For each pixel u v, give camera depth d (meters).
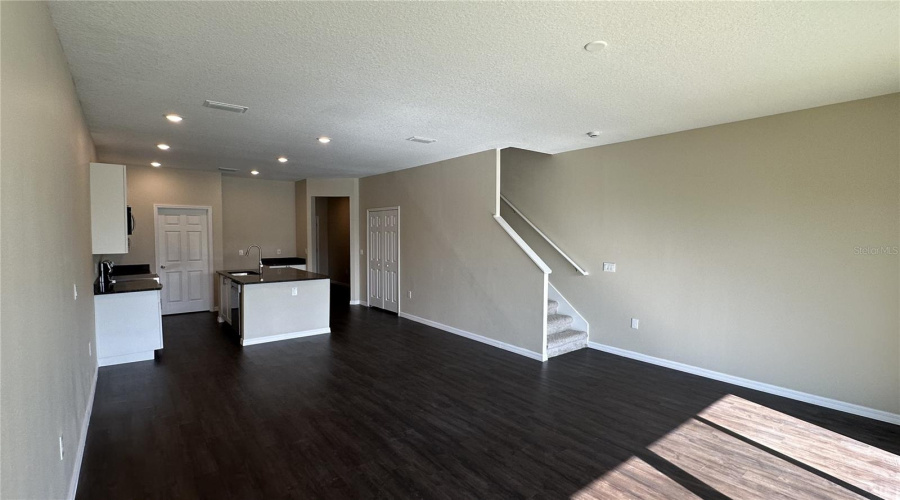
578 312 5.36
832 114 3.40
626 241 4.81
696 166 4.20
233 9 1.98
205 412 3.35
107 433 2.99
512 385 4.02
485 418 3.30
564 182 5.43
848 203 3.36
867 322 3.31
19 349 1.38
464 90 3.10
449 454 2.77
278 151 5.43
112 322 4.52
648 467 2.63
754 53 2.44
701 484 2.45
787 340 3.70
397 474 2.53
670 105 3.43
